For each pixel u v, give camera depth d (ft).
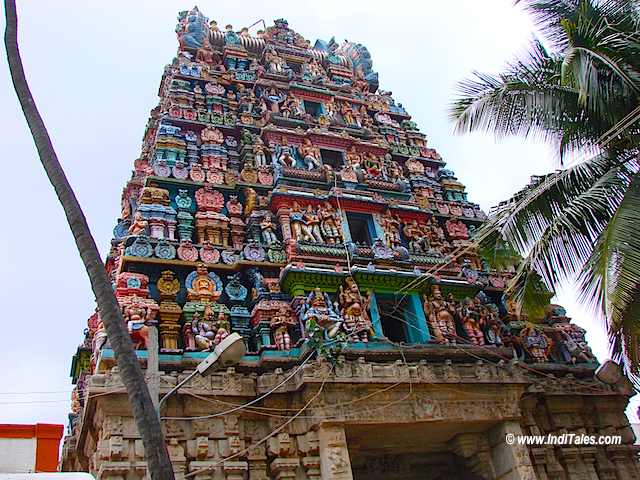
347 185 70.64
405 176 84.02
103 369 45.98
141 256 53.93
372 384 48.80
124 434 43.21
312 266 58.23
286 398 48.75
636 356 40.63
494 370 53.67
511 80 51.13
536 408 59.26
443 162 89.30
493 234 52.70
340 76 95.91
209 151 69.21
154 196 60.59
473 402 52.37
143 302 51.06
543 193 48.62
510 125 51.26
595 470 57.41
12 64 30.32
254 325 54.70
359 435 50.55
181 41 86.63
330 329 53.67
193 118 73.56
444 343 59.36
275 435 47.37
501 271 72.84
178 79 79.05
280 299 56.54
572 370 64.59
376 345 54.29
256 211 63.52
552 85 49.37
